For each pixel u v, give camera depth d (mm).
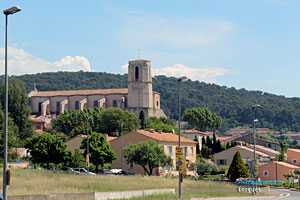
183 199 58000
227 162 156250
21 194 53125
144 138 121812
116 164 126688
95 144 118812
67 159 118938
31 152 117688
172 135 134125
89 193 54875
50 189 60781
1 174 82250
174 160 124312
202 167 124438
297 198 68750
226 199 63969
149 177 92438
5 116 40312
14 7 39906
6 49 40812
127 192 59594
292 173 118188
